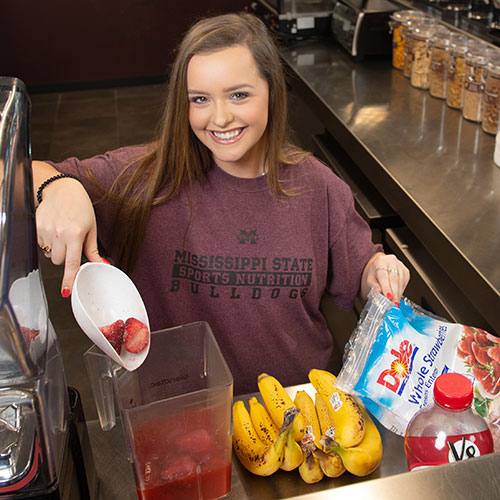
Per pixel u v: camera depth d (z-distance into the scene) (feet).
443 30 8.10
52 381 2.40
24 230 2.13
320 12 10.23
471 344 3.37
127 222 4.30
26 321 2.14
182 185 4.32
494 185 5.90
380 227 6.86
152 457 2.72
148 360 3.22
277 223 4.42
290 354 4.73
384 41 9.30
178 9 18.56
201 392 2.65
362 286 4.75
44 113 17.35
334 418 3.12
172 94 3.95
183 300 4.59
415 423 2.63
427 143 6.80
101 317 3.09
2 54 18.26
